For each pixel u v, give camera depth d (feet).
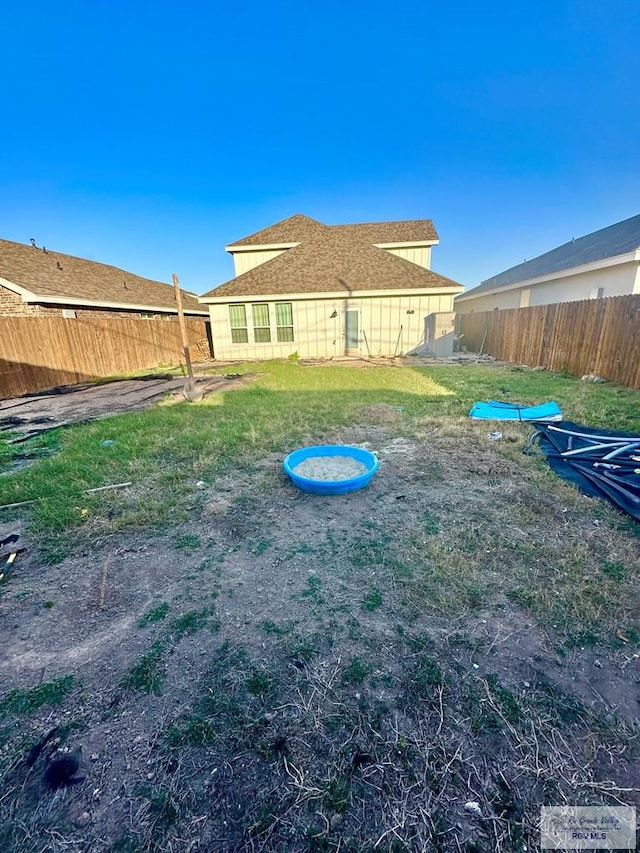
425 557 7.07
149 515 8.80
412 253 54.85
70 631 5.57
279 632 5.43
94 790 3.59
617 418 15.84
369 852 3.13
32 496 9.87
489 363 37.37
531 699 4.35
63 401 23.59
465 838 3.22
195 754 3.87
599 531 7.85
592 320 26.09
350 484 9.59
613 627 5.36
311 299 42.96
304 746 3.92
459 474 10.93
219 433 15.01
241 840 3.22
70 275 41.47
